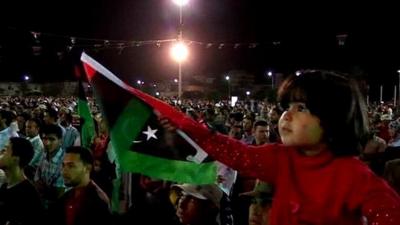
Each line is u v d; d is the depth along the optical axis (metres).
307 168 1.74
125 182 5.32
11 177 4.97
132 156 3.13
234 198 5.73
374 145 6.01
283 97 1.80
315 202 1.68
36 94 74.75
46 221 4.82
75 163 4.62
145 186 5.12
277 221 1.77
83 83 6.50
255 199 3.72
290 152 1.84
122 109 3.13
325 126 1.71
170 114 2.16
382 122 13.23
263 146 1.95
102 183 6.93
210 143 2.01
